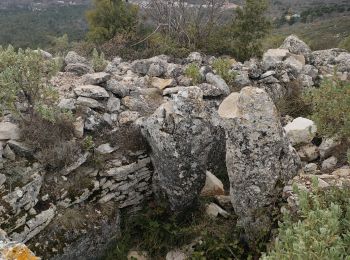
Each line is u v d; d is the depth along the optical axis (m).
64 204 6.44
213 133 6.87
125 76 9.80
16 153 6.36
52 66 7.36
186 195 6.86
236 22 13.41
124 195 7.17
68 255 6.21
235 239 6.29
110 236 6.80
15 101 7.11
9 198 5.86
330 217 3.89
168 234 6.89
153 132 6.66
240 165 5.75
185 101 6.62
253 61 11.45
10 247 4.12
